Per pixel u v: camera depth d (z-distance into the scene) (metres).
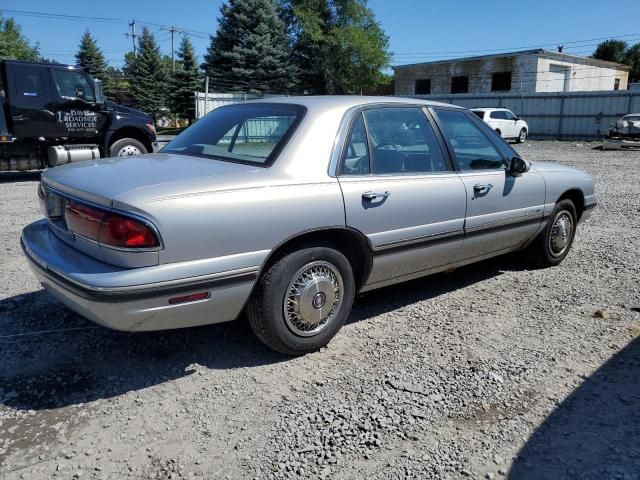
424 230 3.92
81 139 12.08
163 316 2.89
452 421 2.86
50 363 3.39
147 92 49.69
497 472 2.49
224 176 3.09
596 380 3.27
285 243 3.25
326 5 46.38
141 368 3.35
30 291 4.58
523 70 35.50
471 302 4.52
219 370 3.34
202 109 33.31
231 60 40.91
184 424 2.81
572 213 5.53
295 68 43.97
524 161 4.54
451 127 4.37
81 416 2.86
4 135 11.07
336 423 2.82
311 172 3.34
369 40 46.28
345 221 3.43
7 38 53.09
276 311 3.27
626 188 10.98
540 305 4.46
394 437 2.72
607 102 27.70
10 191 10.54
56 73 11.50
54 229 3.39
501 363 3.46
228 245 2.98
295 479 2.42
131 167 3.35
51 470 2.46
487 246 4.59
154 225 2.76
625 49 71.19
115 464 2.51
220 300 3.02
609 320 4.15
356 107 3.72
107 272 2.80
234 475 2.45
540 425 2.84
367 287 3.84
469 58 37.72
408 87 41.91
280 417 2.87
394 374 3.30
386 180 3.69
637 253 6.01
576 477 2.46
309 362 3.45
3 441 2.65
